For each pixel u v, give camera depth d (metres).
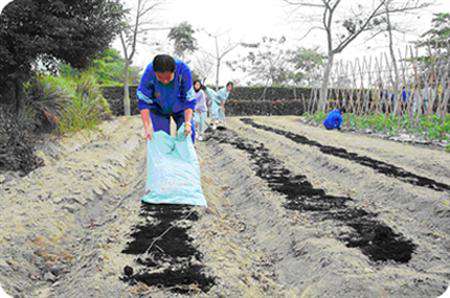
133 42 24.84
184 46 35.31
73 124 11.65
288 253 4.69
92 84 14.23
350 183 7.17
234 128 16.38
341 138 12.77
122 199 6.75
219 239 4.84
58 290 4.02
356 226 5.06
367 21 22.44
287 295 3.97
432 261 4.28
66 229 5.39
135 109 26.75
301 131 15.23
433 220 5.34
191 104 5.82
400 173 7.47
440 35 26.50
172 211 5.41
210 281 3.83
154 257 4.22
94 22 10.26
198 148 11.38
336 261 4.07
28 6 8.68
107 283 3.75
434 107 14.97
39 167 7.96
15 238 4.73
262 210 6.00
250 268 4.37
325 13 22.69
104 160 8.96
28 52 8.85
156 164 5.64
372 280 3.74
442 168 7.95
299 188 6.79
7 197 6.16
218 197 6.88
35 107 10.26
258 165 8.62
